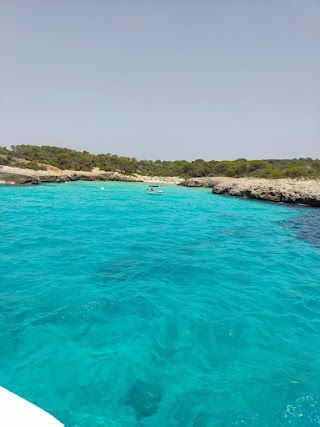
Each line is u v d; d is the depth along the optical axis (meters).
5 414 2.18
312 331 6.93
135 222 19.84
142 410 4.59
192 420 4.43
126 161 93.44
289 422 4.43
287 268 11.17
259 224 20.30
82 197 34.12
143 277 9.78
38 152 95.06
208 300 8.27
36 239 14.15
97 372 5.35
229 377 5.37
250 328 6.94
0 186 41.59
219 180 56.66
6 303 7.61
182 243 14.48
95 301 7.89
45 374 5.24
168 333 6.64
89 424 4.29
